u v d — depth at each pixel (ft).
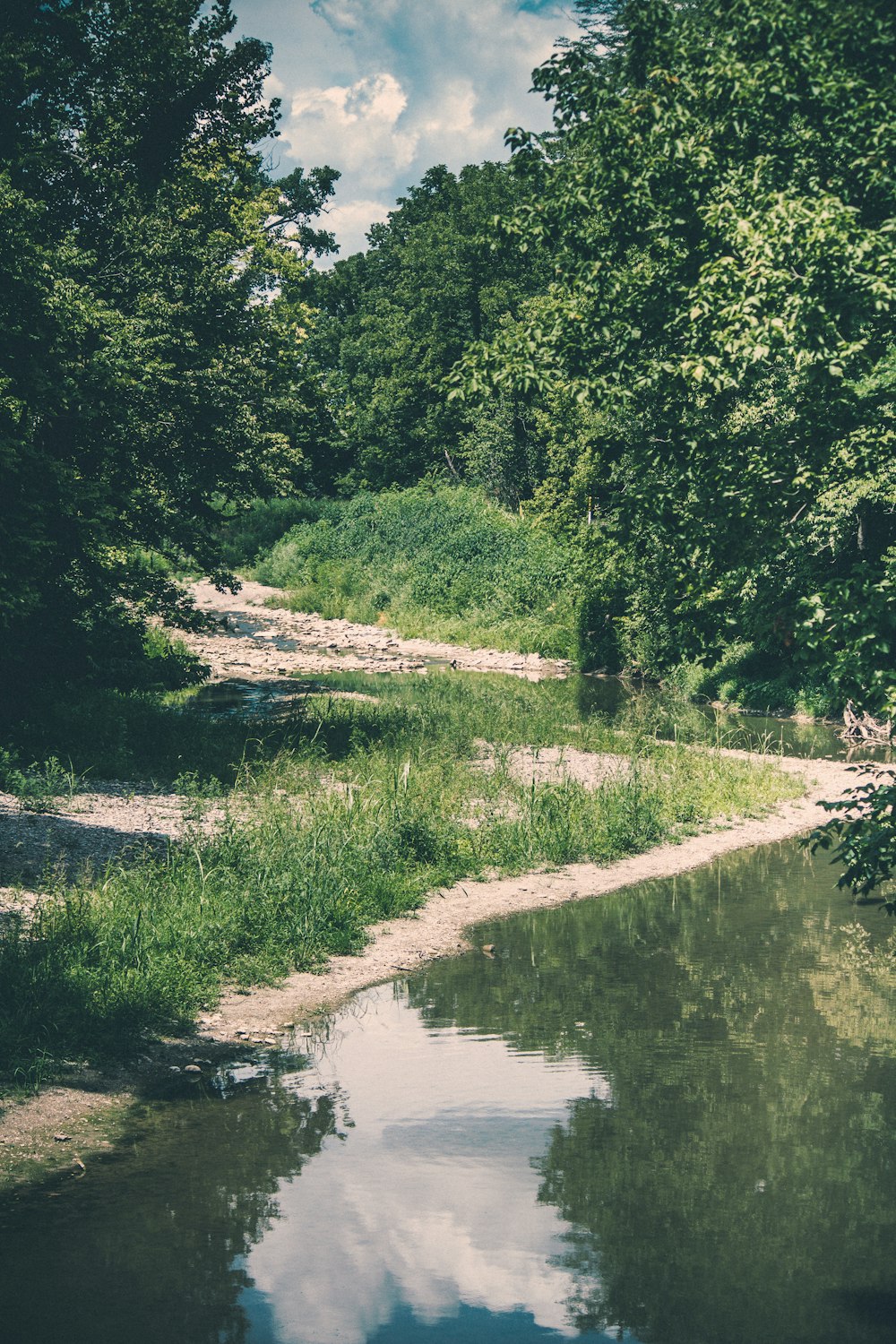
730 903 44.78
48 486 52.75
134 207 68.74
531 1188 22.27
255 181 109.29
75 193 69.10
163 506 69.67
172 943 34.37
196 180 80.28
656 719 85.05
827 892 46.44
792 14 33.99
